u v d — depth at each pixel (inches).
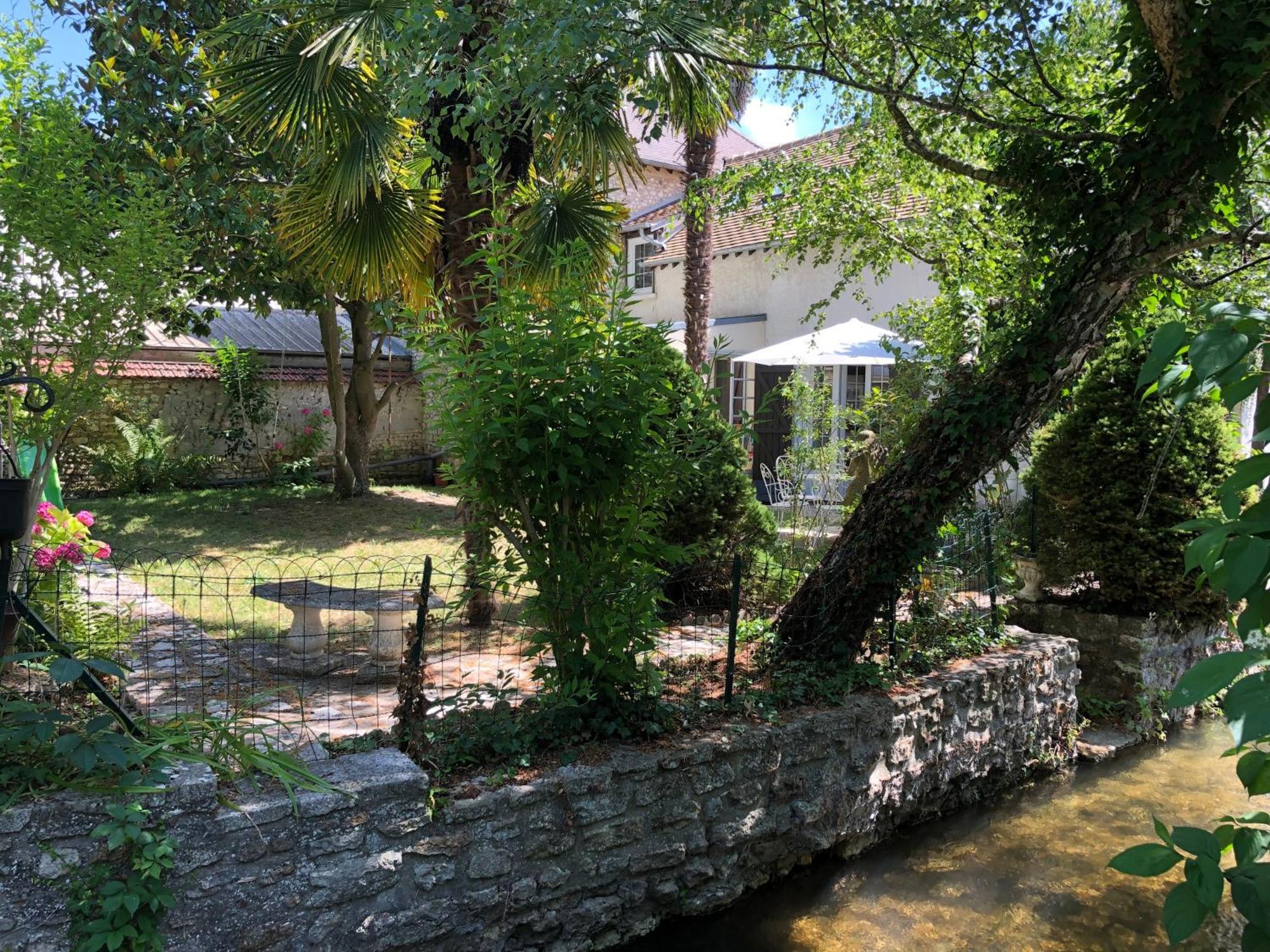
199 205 321.7
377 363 734.5
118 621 206.1
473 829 150.1
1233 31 181.8
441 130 263.9
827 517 372.8
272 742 157.6
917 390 339.9
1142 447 287.6
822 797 197.2
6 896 115.7
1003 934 177.3
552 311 167.3
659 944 169.9
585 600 167.6
